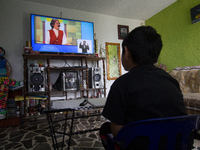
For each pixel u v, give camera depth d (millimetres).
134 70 583
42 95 3021
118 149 648
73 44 3111
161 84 537
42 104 2660
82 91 3430
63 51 3018
